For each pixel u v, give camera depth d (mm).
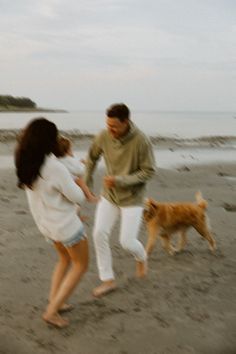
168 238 6031
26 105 149750
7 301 4570
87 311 4406
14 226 7121
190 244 6523
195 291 4938
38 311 4383
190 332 4055
